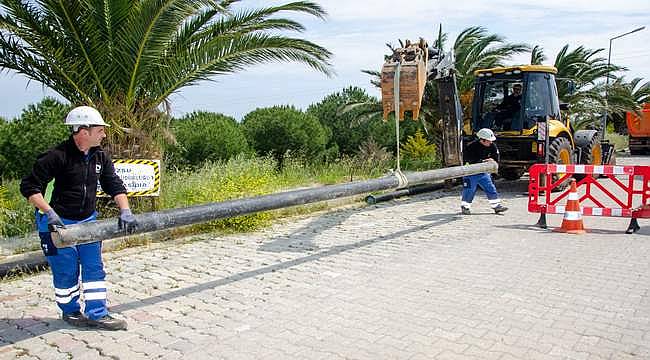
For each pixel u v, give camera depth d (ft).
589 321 16.74
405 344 15.23
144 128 31.55
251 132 62.90
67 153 15.61
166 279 21.71
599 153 55.57
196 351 15.02
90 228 14.79
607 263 23.02
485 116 46.26
